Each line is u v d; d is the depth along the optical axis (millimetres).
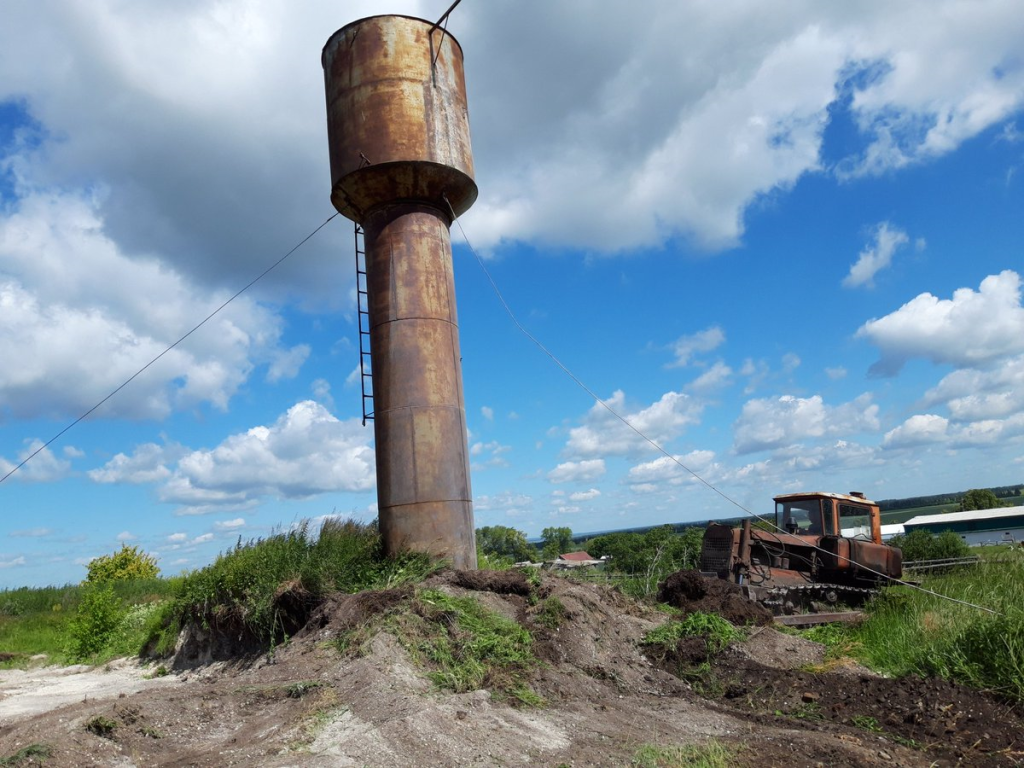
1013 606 10156
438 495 12508
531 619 10672
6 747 6758
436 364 13000
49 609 25734
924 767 6805
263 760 6551
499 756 6637
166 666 13328
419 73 13477
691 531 20234
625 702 9008
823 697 8953
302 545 12367
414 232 13398
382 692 7754
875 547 16938
